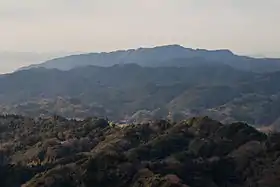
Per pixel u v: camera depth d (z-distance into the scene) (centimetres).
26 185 8456
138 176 8138
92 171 8288
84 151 11412
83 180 8125
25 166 10056
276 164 8856
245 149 9506
